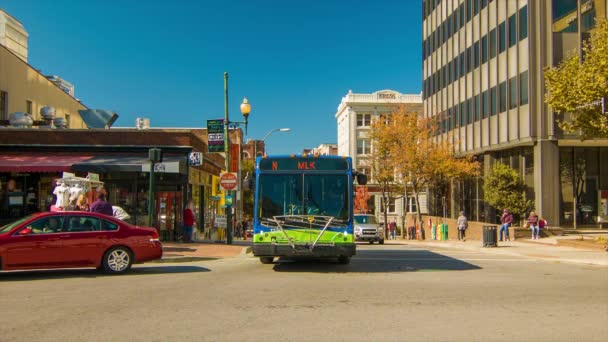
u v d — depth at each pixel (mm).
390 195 52250
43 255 11906
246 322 7598
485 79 37219
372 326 7367
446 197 47000
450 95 44656
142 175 22594
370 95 75250
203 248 19484
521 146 32969
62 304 8922
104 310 8430
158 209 22656
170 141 23141
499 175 31109
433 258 18359
